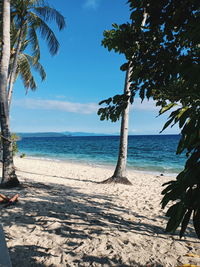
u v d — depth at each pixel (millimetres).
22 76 15234
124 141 9969
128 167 21406
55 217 4512
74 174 13414
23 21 11109
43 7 11477
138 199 6996
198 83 1206
